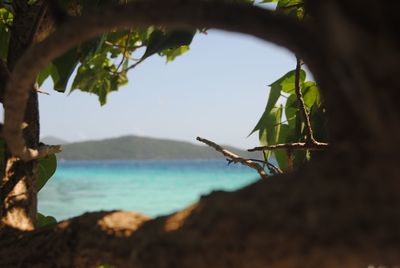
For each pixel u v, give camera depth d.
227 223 1.01
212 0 1.01
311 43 0.99
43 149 1.68
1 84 1.72
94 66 3.69
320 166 1.00
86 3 2.43
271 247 0.97
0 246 1.55
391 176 0.88
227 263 1.01
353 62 0.89
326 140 2.78
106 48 3.60
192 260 1.03
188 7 1.00
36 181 1.91
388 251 0.89
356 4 0.88
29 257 1.44
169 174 96.62
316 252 0.94
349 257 0.93
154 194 51.22
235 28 1.01
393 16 0.85
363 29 0.87
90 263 1.35
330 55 0.96
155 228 1.16
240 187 1.14
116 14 1.02
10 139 1.37
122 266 1.24
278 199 0.99
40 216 2.71
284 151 3.10
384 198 0.89
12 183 1.82
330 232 0.92
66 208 40.50
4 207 1.74
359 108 0.93
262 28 1.00
